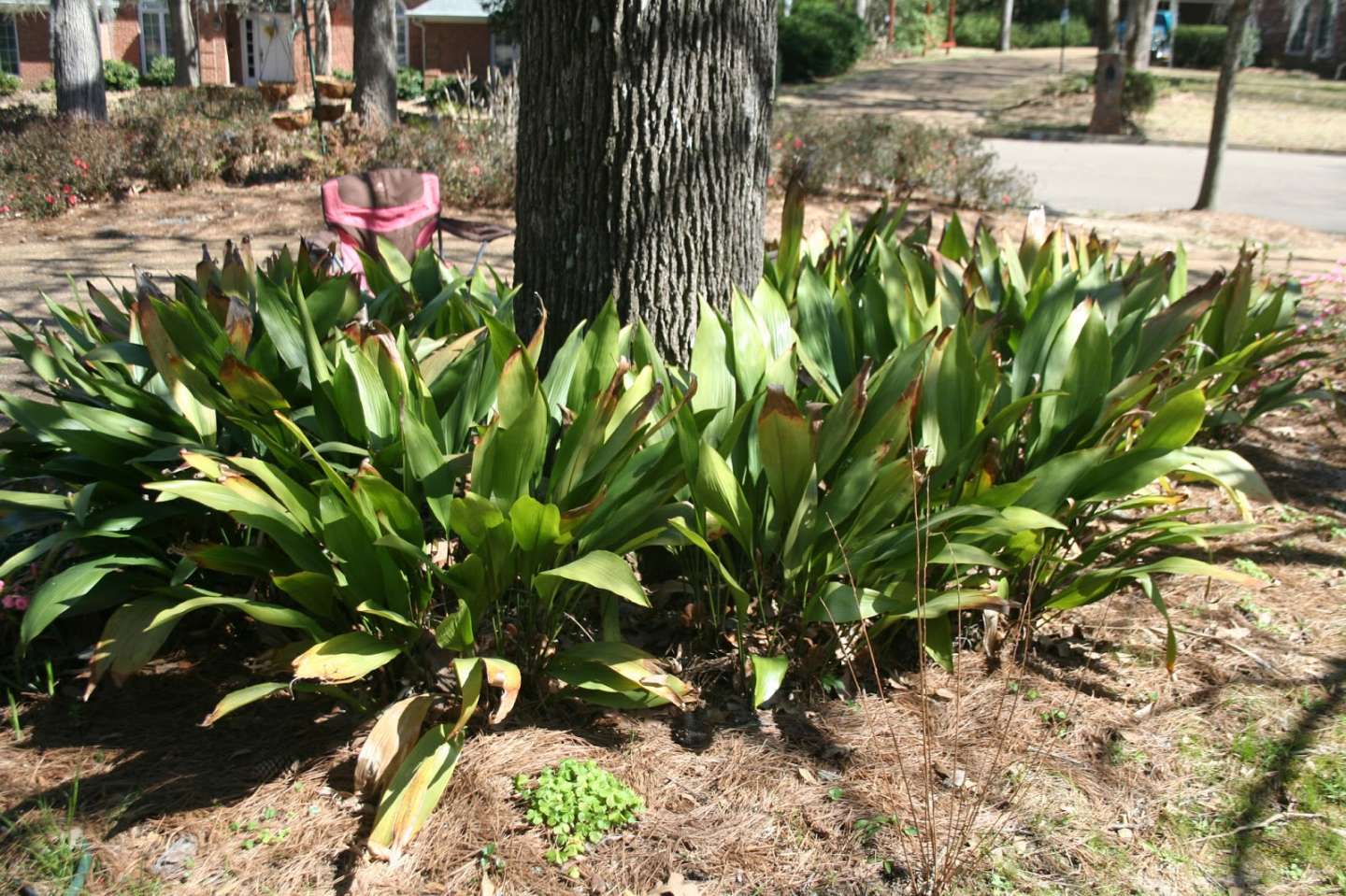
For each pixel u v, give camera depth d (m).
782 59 36.56
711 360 3.40
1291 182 17.81
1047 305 3.79
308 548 2.88
